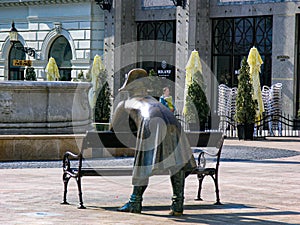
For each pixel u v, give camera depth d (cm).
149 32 5353
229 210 1505
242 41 4878
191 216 1420
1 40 6131
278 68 4666
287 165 2488
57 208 1506
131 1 5375
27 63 4597
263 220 1390
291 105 4609
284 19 4650
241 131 3794
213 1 4953
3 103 2678
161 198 1670
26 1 5866
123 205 1542
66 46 5759
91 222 1337
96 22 5519
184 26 4984
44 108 2739
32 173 2161
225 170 2302
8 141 2478
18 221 1344
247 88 3784
